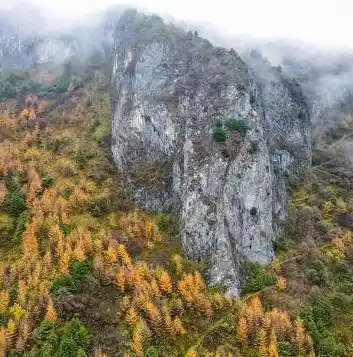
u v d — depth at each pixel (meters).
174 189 195.00
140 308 149.88
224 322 152.00
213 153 188.88
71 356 135.25
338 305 165.75
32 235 169.88
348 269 181.88
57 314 145.62
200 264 171.88
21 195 189.75
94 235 173.25
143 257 169.75
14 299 151.00
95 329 144.50
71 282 153.62
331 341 149.75
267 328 148.75
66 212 182.00
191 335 148.00
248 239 181.00
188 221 180.38
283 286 166.50
